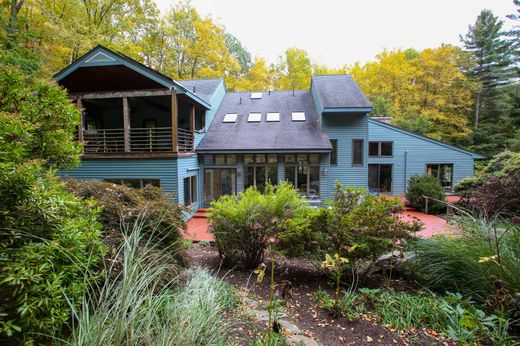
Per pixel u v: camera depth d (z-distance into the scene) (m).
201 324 2.02
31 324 1.50
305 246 4.16
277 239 4.24
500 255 3.19
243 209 4.54
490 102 20.86
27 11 11.81
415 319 2.87
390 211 3.97
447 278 3.59
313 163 11.83
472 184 10.02
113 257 2.42
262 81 22.19
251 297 3.46
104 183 3.66
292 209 4.52
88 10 15.10
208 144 11.69
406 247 4.03
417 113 19.88
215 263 4.84
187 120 12.27
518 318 2.62
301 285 3.99
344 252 3.84
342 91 13.26
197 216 10.80
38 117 2.63
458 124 19.88
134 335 1.66
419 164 14.10
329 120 12.52
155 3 17.41
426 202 10.77
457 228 4.42
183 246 3.65
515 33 20.03
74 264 1.83
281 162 11.80
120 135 12.30
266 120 13.21
